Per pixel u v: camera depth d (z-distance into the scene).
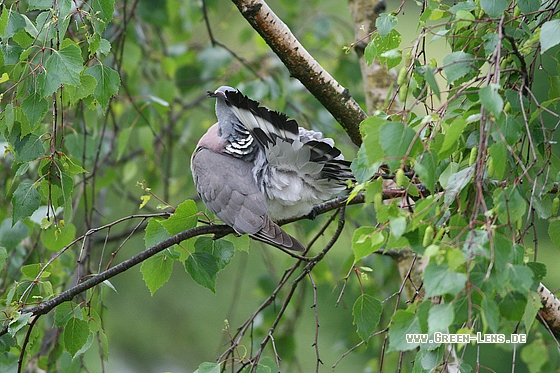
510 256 4.64
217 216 8.54
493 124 4.86
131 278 17.12
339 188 8.35
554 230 5.82
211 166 8.77
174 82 13.80
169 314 17.42
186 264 7.18
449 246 4.45
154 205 16.02
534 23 6.07
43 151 6.71
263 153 8.52
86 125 10.87
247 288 17.84
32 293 7.33
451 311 4.40
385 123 4.78
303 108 13.98
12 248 9.65
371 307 6.65
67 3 6.14
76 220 15.08
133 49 12.53
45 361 9.79
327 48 15.60
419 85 6.20
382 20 6.15
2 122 6.63
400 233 4.55
